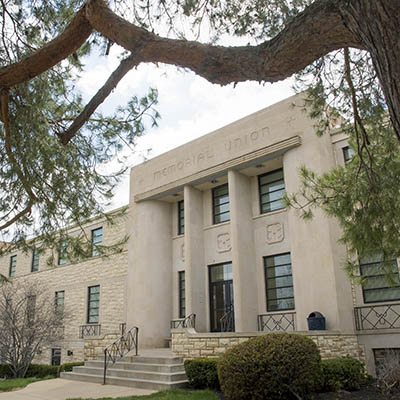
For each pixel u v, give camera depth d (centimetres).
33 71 522
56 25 685
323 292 1270
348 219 736
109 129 741
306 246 1341
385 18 232
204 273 1716
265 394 854
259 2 611
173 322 1802
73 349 2091
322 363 991
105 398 959
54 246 780
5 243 771
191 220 1728
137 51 435
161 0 598
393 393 922
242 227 1565
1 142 685
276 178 1614
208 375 1041
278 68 340
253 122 1573
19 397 1045
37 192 720
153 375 1137
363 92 664
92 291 2144
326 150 1380
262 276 1539
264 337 921
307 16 297
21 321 1803
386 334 1185
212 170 1653
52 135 700
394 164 666
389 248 673
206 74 391
